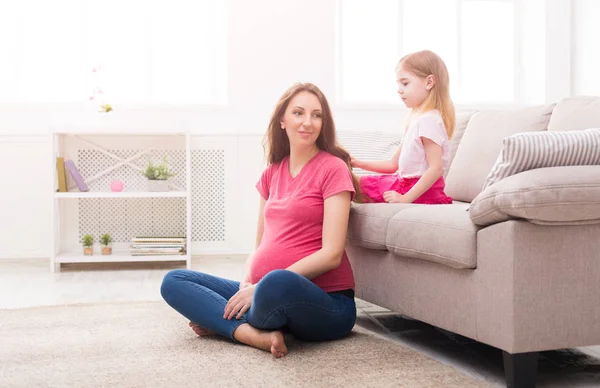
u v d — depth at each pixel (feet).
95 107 13.41
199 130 13.62
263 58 13.74
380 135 9.85
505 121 8.57
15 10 13.55
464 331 5.55
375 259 7.01
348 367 5.39
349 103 14.26
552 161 5.05
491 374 5.60
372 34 14.61
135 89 13.93
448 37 14.88
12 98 13.61
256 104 13.75
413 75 7.38
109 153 13.17
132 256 12.15
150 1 13.88
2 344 6.32
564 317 5.06
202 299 6.19
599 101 7.13
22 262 12.96
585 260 5.09
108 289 10.01
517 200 4.79
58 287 10.21
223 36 14.12
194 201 13.69
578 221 5.00
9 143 13.19
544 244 4.99
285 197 6.47
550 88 14.56
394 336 7.00
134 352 5.96
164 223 13.55
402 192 7.36
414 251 6.07
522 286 4.95
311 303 5.79
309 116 6.32
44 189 13.28
